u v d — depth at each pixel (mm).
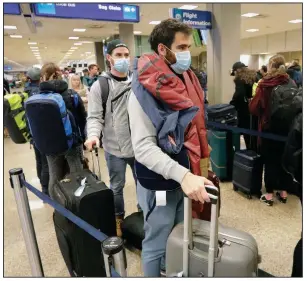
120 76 2164
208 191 1014
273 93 2551
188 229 1117
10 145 5922
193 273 1146
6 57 23094
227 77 5230
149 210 1319
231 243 1146
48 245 2352
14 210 2984
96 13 3807
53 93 2371
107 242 1113
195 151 1243
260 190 3031
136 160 1238
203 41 5762
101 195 1752
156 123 1133
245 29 12500
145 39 12773
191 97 1295
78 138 2586
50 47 16703
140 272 1972
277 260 2037
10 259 2205
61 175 2568
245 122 3652
